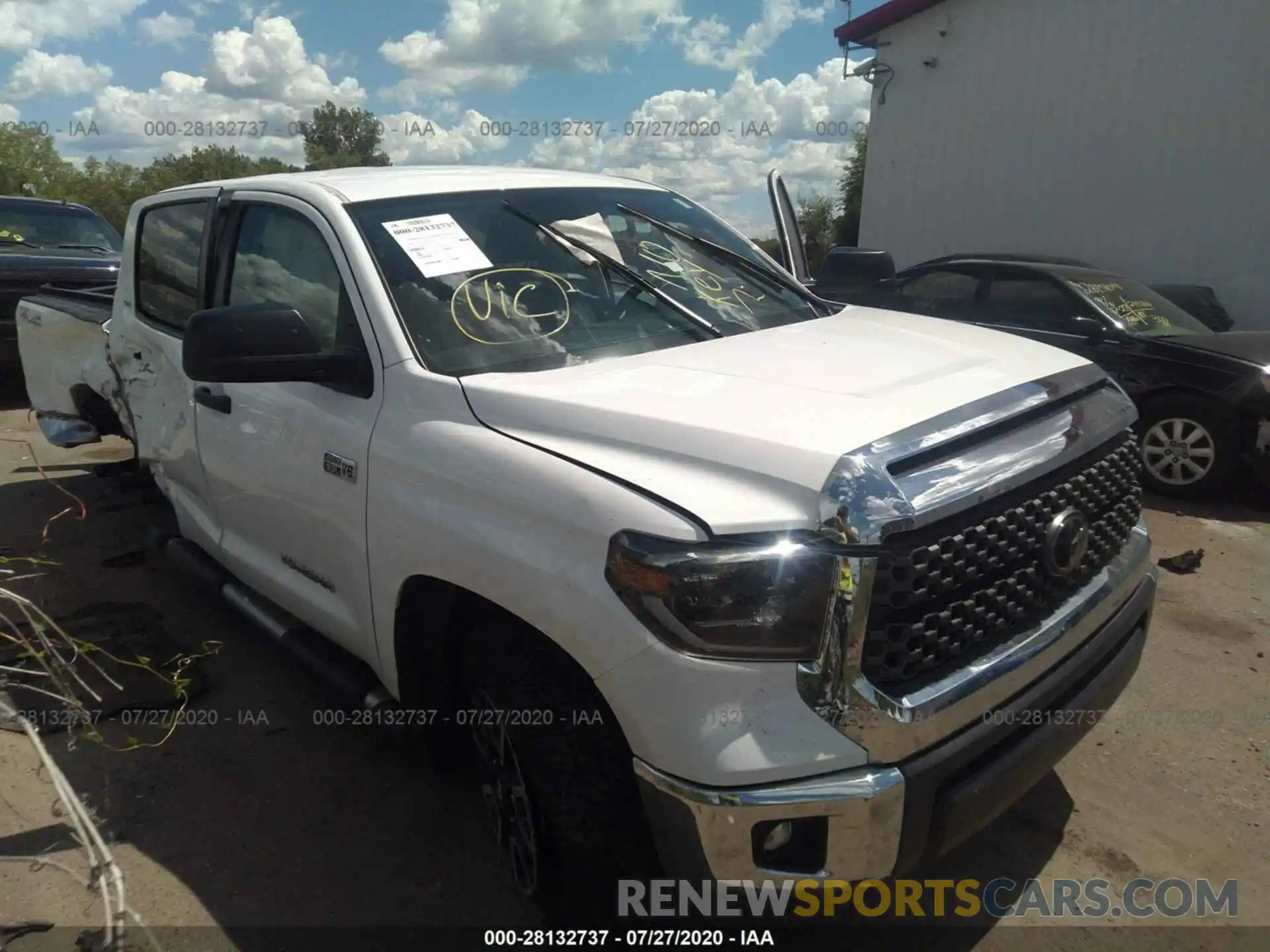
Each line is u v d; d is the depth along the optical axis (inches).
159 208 162.6
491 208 126.1
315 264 119.3
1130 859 110.7
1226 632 168.4
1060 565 88.9
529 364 104.8
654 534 76.4
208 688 149.4
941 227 531.2
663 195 151.6
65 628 165.5
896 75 540.4
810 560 73.9
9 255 326.0
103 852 79.0
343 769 129.1
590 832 84.7
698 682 74.3
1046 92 470.6
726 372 98.6
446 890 106.2
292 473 117.6
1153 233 440.5
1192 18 412.8
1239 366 237.8
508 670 89.3
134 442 187.6
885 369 98.7
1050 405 94.6
